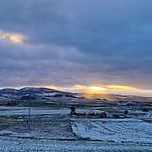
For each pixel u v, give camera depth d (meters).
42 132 55.53
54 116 109.44
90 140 42.25
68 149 29.91
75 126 71.56
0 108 191.00
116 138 48.91
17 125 69.12
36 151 28.28
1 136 45.28
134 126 77.69
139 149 31.72
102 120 97.25
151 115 132.88
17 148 29.53
